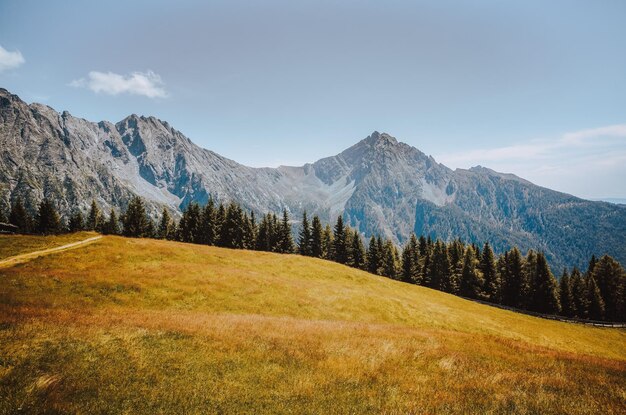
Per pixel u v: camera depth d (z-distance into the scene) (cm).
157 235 11106
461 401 1078
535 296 8038
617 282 8244
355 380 1205
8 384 975
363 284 5112
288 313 3005
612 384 1309
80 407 903
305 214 10519
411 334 2094
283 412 961
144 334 1497
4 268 2884
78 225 11138
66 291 2509
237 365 1262
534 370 1488
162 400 973
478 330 3741
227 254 4988
